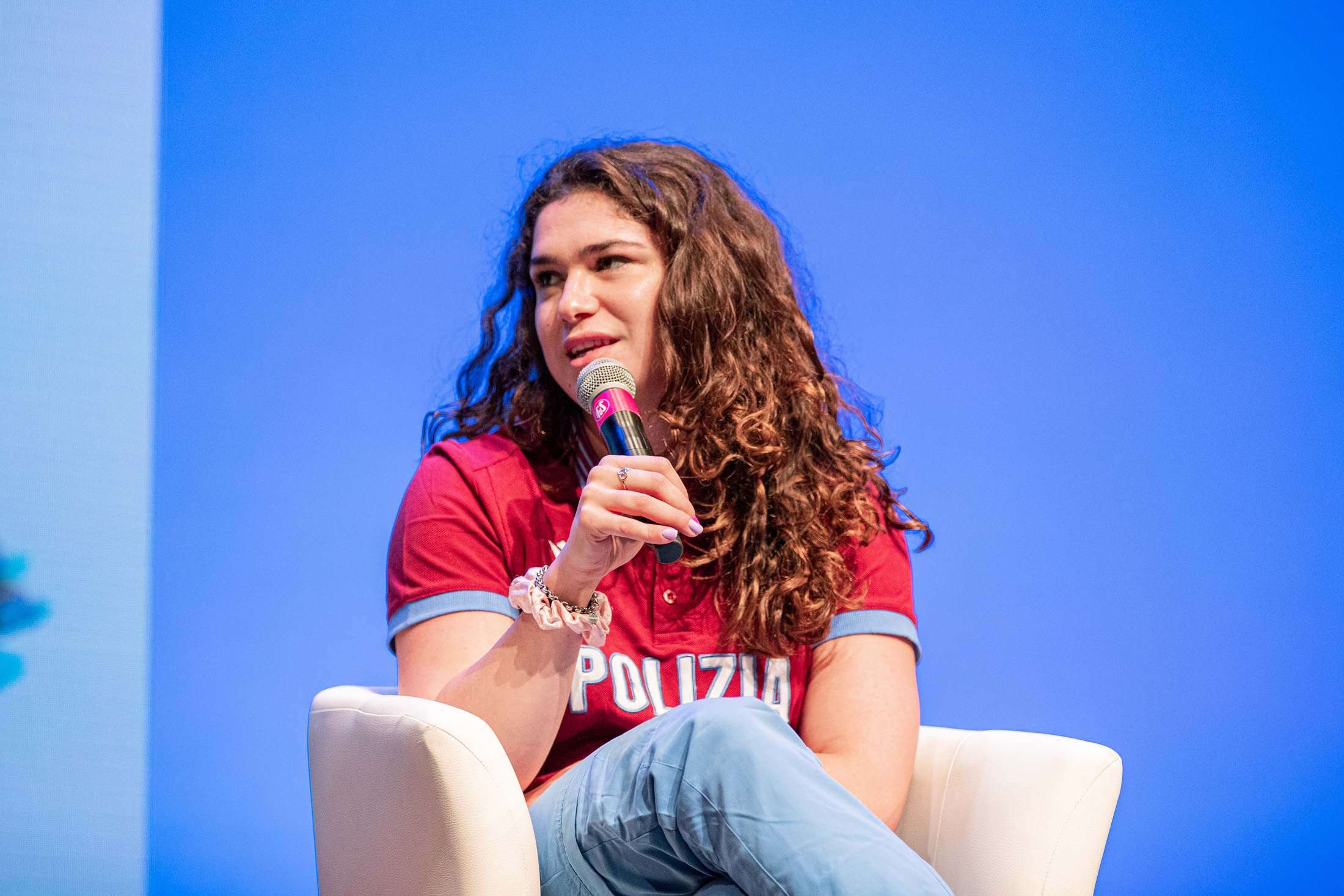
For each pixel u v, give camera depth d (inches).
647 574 196.5
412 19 419.5
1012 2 440.5
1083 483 431.8
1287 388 445.7
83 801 386.9
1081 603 426.6
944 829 186.4
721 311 208.5
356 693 171.6
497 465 204.8
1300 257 444.8
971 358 429.1
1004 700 417.4
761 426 202.2
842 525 204.4
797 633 193.8
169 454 402.3
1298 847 426.9
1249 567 437.4
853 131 430.0
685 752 139.6
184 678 394.3
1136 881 416.8
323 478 405.1
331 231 412.8
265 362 407.5
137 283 406.6
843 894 123.9
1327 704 435.2
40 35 408.2
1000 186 436.5
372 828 153.3
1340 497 443.5
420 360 410.0
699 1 428.1
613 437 181.0
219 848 387.9
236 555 399.9
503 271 246.8
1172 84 443.5
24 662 387.9
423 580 189.2
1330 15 444.8
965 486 423.8
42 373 400.5
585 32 423.8
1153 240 442.6
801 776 133.6
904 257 428.1
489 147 417.7
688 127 423.8
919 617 414.9
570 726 186.7
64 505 395.5
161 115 412.8
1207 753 426.9
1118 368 437.4
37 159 406.0
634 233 207.9
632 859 145.0
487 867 142.3
